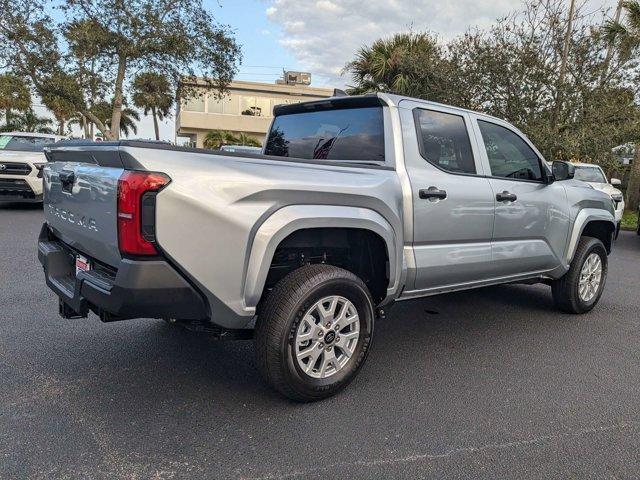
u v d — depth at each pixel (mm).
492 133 4473
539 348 4434
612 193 11250
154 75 18562
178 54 18109
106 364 3758
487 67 14922
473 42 15602
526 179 4691
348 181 3252
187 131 44156
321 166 3213
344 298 3291
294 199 2996
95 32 16984
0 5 16250
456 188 3900
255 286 2900
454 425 3070
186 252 2676
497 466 2674
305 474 2559
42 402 3172
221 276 2793
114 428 2910
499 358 4176
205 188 2709
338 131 4043
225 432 2906
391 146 3664
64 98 17594
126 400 3236
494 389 3582
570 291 5293
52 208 3582
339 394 3418
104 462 2596
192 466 2590
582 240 5410
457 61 15820
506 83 14898
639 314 5594
